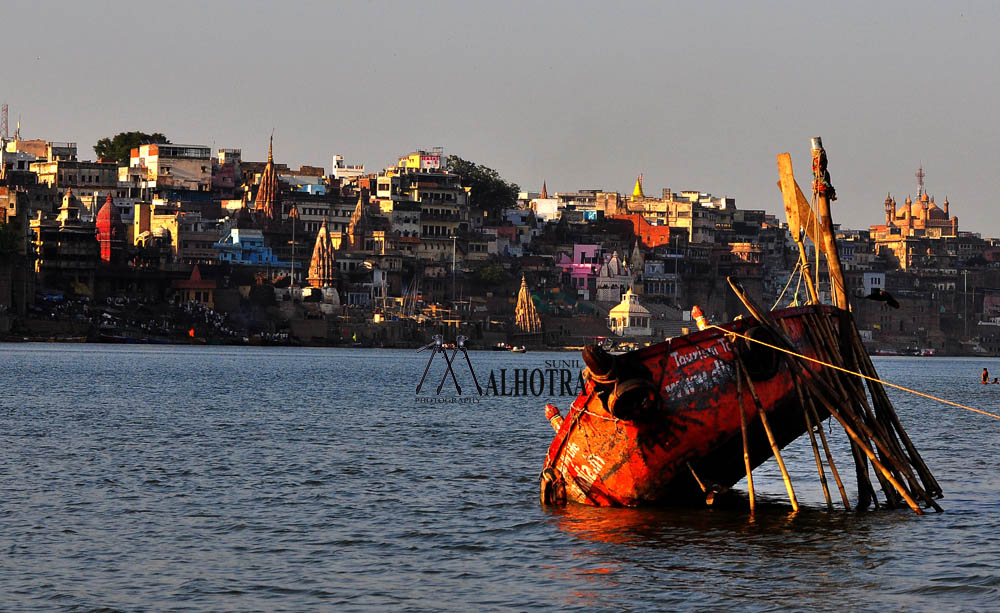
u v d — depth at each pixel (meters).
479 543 34.56
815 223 39.72
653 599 28.67
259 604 28.45
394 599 28.81
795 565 31.69
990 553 32.88
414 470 49.78
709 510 38.97
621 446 37.09
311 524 37.41
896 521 37.22
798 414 38.25
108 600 28.64
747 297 36.41
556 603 28.39
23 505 40.19
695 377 36.28
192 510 39.78
